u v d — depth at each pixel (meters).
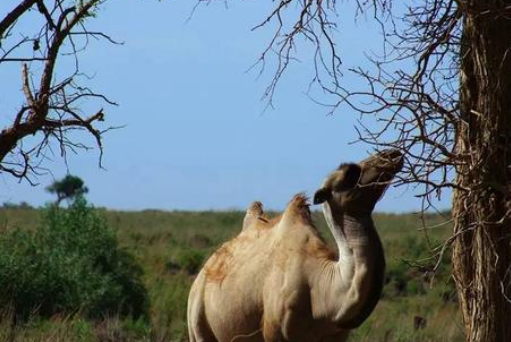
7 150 21.19
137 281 53.03
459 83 21.50
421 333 44.16
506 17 20.39
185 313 51.72
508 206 20.86
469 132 21.36
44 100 21.23
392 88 20.12
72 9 21.27
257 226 27.58
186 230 126.38
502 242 21.36
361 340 40.75
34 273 47.94
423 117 20.14
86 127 21.62
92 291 49.91
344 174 21.78
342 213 21.97
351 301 22.42
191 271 72.88
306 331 24.44
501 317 21.53
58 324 41.75
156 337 41.28
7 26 20.88
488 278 21.52
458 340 42.38
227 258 27.44
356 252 21.92
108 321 42.81
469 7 20.09
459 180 21.48
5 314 42.31
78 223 54.50
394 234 108.31
